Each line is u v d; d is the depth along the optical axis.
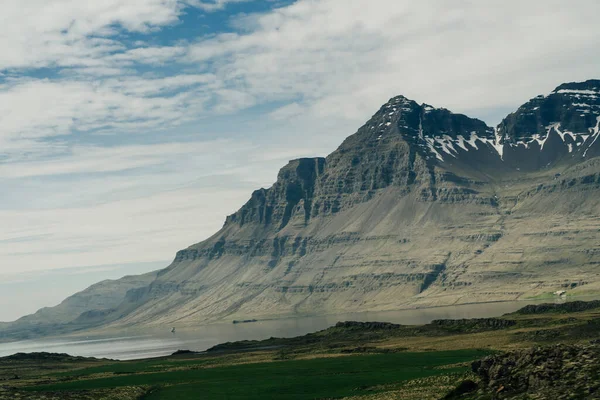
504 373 66.88
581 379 59.44
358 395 111.25
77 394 135.50
